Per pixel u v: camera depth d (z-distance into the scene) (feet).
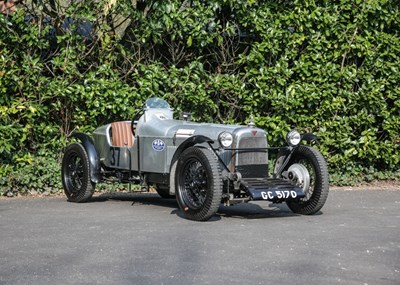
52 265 21.58
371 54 43.16
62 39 40.19
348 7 43.19
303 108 42.86
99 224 28.66
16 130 39.06
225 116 43.37
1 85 38.93
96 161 34.78
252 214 32.30
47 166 39.37
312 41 42.80
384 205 35.27
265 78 42.16
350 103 43.55
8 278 20.12
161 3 40.63
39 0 40.14
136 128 34.14
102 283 19.62
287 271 20.98
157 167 33.06
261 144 31.83
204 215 29.19
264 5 42.60
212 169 28.91
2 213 31.68
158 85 41.11
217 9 42.47
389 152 44.11
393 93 44.11
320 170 31.32
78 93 40.09
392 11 43.62
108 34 41.09
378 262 22.24
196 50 42.73
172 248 23.91
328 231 27.35
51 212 32.01
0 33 39.01
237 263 21.86
